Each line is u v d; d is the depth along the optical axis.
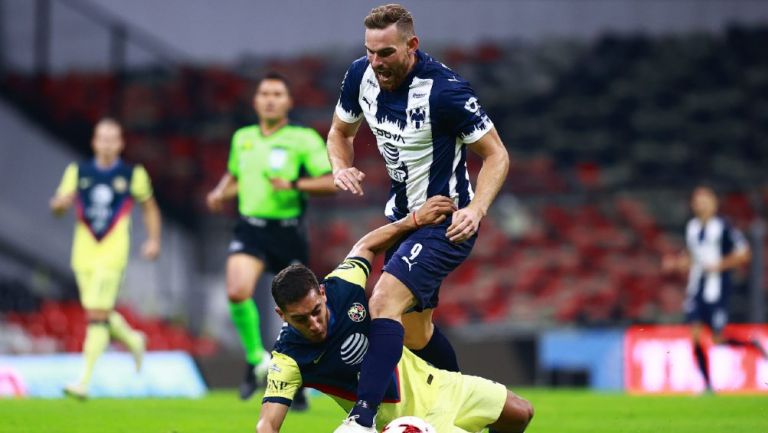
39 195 78.44
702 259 48.78
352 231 80.62
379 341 18.36
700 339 48.78
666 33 96.88
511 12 96.75
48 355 58.28
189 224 75.81
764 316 60.16
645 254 78.44
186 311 70.94
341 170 20.92
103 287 38.03
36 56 84.56
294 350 17.91
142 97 90.25
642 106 94.31
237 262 32.69
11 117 80.56
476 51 96.81
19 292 66.50
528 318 74.25
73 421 29.45
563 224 80.75
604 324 67.69
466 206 20.91
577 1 96.94
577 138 92.62
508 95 95.81
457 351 53.19
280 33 95.88
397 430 16.95
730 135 92.06
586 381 53.28
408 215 20.17
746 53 95.81
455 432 18.61
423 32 97.31
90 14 86.31
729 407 36.94
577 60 96.69
